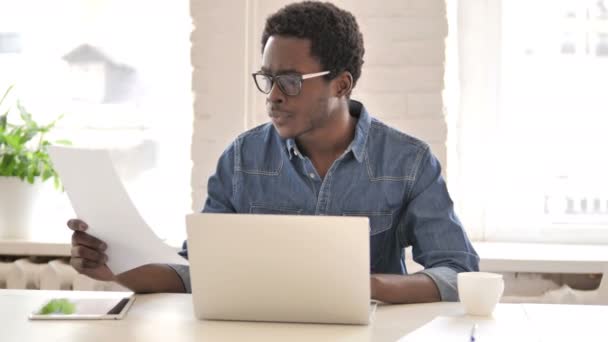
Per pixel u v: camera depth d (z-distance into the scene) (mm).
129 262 2117
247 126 3516
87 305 2076
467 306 2002
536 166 3729
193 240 1883
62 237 3744
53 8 3910
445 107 3408
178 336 1793
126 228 2059
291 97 2232
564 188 3725
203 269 1896
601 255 3396
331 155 2465
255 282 1878
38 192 3744
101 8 3885
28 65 3938
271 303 1892
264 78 2252
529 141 3719
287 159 2471
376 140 2477
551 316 1989
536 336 1796
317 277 1849
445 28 3354
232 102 3488
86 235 2104
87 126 3910
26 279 3537
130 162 3896
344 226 1811
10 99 3957
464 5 3670
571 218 3740
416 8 3357
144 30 3875
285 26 2268
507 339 1771
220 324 1902
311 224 1821
